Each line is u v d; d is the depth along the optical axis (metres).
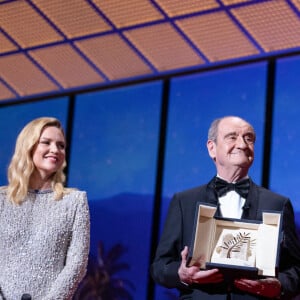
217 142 7.90
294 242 7.64
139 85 20.09
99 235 19.59
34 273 7.29
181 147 19.20
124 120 20.09
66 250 7.52
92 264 19.48
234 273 7.07
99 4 16.81
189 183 18.86
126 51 18.59
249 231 7.32
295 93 18.08
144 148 19.67
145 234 19.11
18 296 7.20
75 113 20.72
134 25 17.48
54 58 19.25
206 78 19.25
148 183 19.41
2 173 21.02
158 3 16.61
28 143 7.64
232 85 18.88
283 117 18.09
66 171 20.41
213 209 7.25
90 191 20.03
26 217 7.50
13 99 21.44
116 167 19.91
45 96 21.09
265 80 18.48
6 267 7.34
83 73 19.88
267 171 17.94
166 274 7.54
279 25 16.81
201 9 16.62
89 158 20.25
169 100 19.61
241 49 18.11
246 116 18.55
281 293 7.25
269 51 18.14
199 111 19.17
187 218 7.80
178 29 17.42
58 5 16.97
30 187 7.75
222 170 7.91
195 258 7.18
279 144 17.98
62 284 7.14
